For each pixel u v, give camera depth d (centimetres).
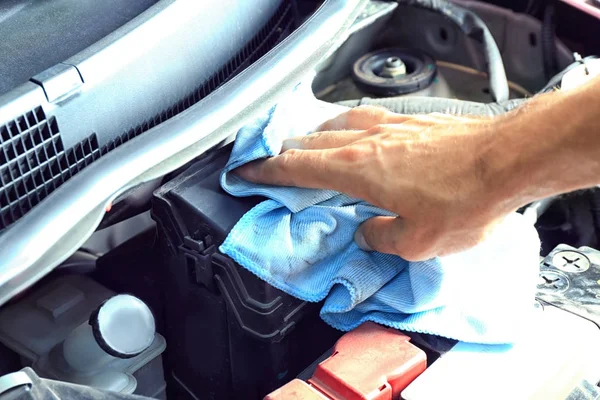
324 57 85
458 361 71
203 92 84
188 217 79
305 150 76
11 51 78
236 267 76
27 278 61
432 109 113
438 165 64
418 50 133
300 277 77
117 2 86
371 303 78
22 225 62
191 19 79
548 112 58
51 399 62
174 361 94
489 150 61
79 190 65
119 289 98
